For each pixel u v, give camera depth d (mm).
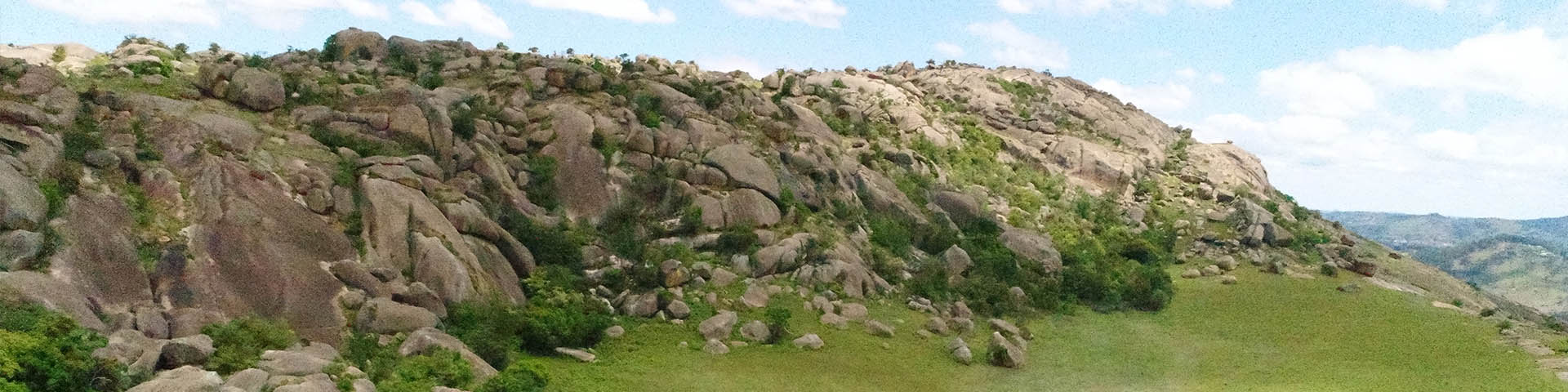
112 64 42375
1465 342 40250
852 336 36406
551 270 35938
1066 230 57719
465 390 25250
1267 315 45531
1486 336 41250
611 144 44625
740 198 43500
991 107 79438
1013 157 71250
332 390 22000
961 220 54219
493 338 29938
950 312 41031
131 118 34344
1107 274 49344
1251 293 49656
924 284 42469
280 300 28766
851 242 44625
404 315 29391
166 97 37594
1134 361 37656
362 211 33844
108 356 21094
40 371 19438
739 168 45125
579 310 33406
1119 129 82438
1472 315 46188
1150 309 46688
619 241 40438
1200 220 64750
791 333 35594
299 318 28469
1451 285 60688
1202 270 54344
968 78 86188
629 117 46750
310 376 22250
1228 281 51562
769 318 35406
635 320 35000
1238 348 40062
